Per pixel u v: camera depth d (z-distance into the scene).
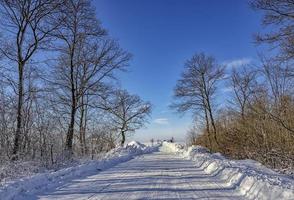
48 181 13.48
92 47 32.69
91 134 37.41
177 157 32.50
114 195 10.80
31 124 25.27
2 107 23.64
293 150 22.28
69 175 15.87
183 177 15.36
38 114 25.80
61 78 32.25
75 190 11.98
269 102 23.45
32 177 13.23
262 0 19.78
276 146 23.67
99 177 15.88
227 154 35.75
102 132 39.47
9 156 21.70
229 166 16.39
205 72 52.41
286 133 22.80
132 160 28.77
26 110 25.16
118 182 13.92
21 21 23.36
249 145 29.38
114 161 25.47
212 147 46.91
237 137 33.06
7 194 10.30
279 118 21.91
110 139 45.66
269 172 16.33
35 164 19.98
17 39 23.44
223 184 12.99
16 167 17.69
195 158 26.41
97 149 37.25
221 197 10.30
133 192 11.34
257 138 27.28
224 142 38.41
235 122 35.53
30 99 25.41
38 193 11.44
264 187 10.07
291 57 20.22
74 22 29.98
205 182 13.59
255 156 26.52
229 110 36.69
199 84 52.50
